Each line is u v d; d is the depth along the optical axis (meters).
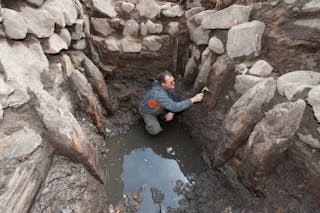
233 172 2.59
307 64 2.35
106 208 2.47
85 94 2.85
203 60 3.22
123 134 3.48
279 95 2.25
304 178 2.05
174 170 3.06
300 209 2.03
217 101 2.96
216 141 2.82
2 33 2.02
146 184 2.87
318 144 1.88
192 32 3.57
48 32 2.51
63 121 2.11
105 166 2.89
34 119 2.00
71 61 3.02
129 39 3.69
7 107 1.82
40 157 1.94
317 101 1.89
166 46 3.79
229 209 2.42
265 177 2.27
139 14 3.66
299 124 2.01
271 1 2.66
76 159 2.24
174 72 3.88
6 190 1.59
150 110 3.37
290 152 2.12
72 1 3.09
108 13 3.60
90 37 3.53
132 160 3.17
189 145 3.32
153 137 3.48
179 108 2.97
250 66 2.66
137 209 2.59
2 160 1.67
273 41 2.59
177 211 2.57
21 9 2.30
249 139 2.27
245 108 2.33
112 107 3.66
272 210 2.16
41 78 2.31
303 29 2.36
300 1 2.40
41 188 1.93
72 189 2.10
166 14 3.65
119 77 3.88
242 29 2.64
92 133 2.89
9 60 1.95
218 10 3.20
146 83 3.91
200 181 2.84
